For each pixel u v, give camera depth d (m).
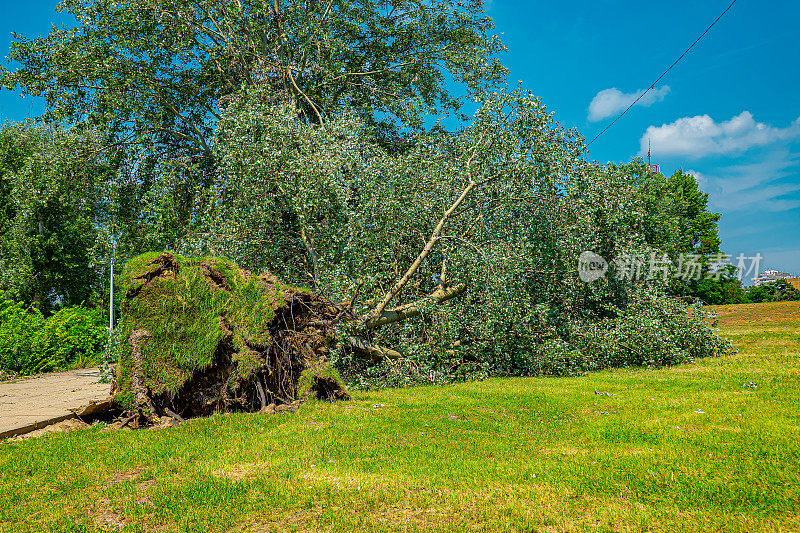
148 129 16.16
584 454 5.46
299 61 17.58
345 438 6.16
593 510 4.05
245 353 7.63
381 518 3.96
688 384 9.88
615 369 13.18
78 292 29.80
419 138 13.45
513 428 6.66
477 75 18.45
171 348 7.16
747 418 6.75
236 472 5.04
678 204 36.66
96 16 15.77
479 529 3.75
